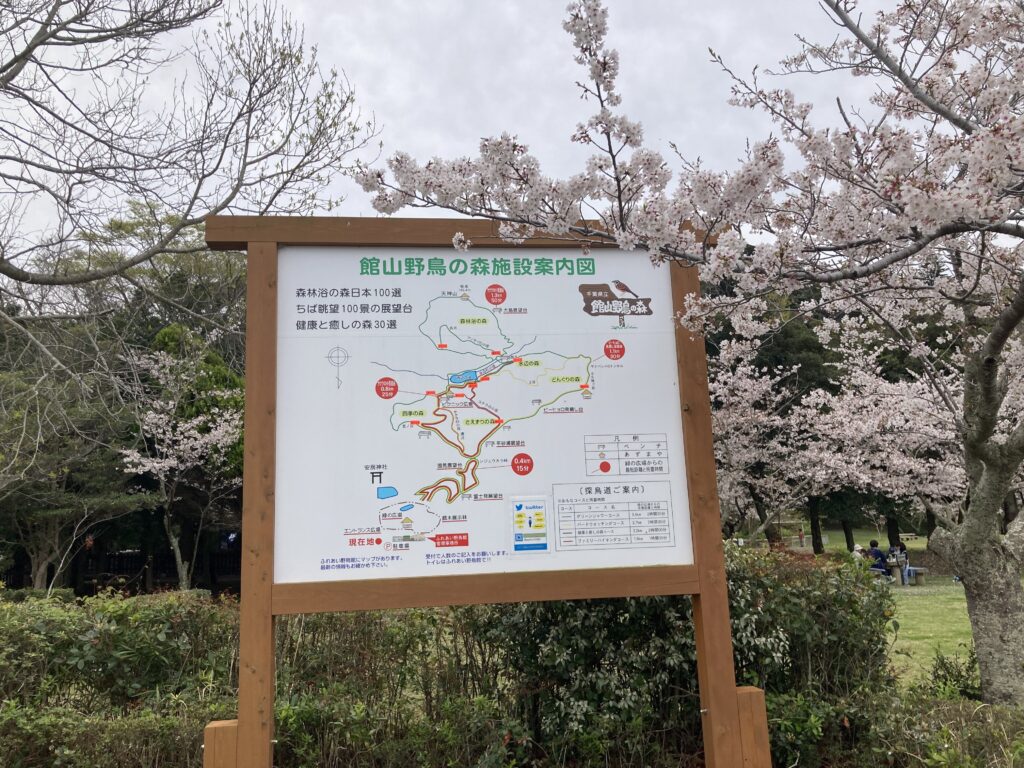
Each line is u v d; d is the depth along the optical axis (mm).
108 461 13422
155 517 16281
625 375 3355
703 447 3287
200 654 4742
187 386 10836
